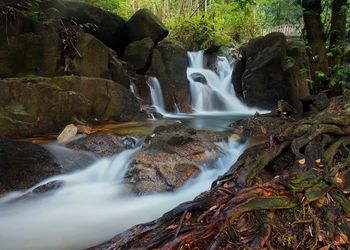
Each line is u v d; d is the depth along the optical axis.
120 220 4.47
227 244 2.79
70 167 5.68
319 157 4.09
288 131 4.89
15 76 8.11
